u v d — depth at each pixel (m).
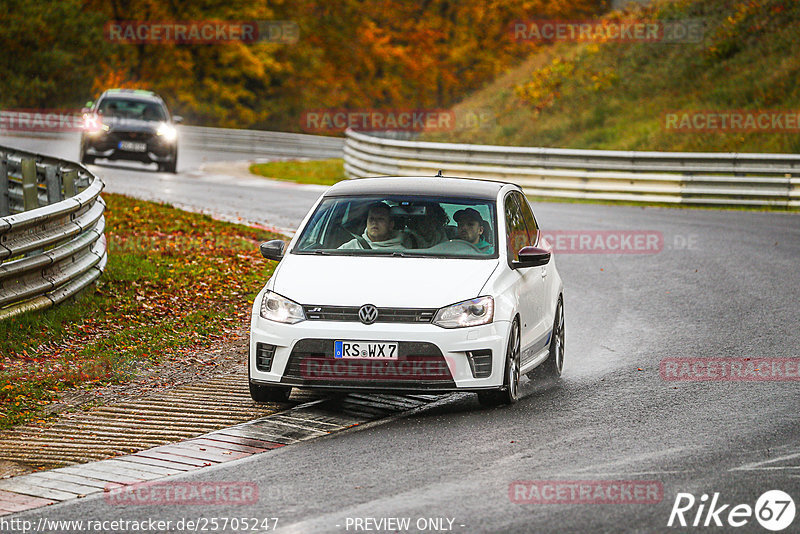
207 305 45.50
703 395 31.45
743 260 60.34
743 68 128.88
